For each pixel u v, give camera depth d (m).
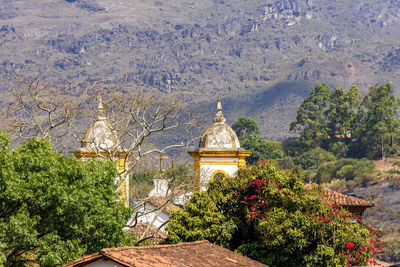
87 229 41.44
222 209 53.84
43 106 60.69
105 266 32.38
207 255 37.97
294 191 52.19
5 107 61.84
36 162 40.88
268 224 49.00
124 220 45.81
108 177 45.94
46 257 39.09
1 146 41.56
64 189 40.94
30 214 40.84
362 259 47.50
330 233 48.38
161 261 33.25
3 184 38.66
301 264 48.66
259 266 38.72
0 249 37.31
